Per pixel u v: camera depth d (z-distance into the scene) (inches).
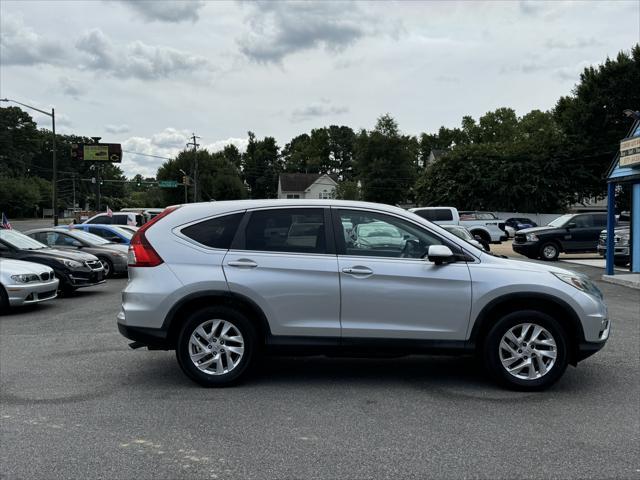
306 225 212.5
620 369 235.6
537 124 3117.6
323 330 205.3
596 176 1841.8
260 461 146.7
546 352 204.4
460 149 2031.3
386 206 217.3
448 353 207.8
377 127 2901.1
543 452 152.2
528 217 1860.2
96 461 146.8
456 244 211.2
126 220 963.3
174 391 206.5
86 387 211.6
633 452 152.4
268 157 5201.8
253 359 209.6
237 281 204.7
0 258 430.6
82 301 450.3
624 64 1768.0
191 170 3735.2
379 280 204.7
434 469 141.8
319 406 190.1
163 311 205.6
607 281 579.8
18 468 142.6
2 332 319.0
